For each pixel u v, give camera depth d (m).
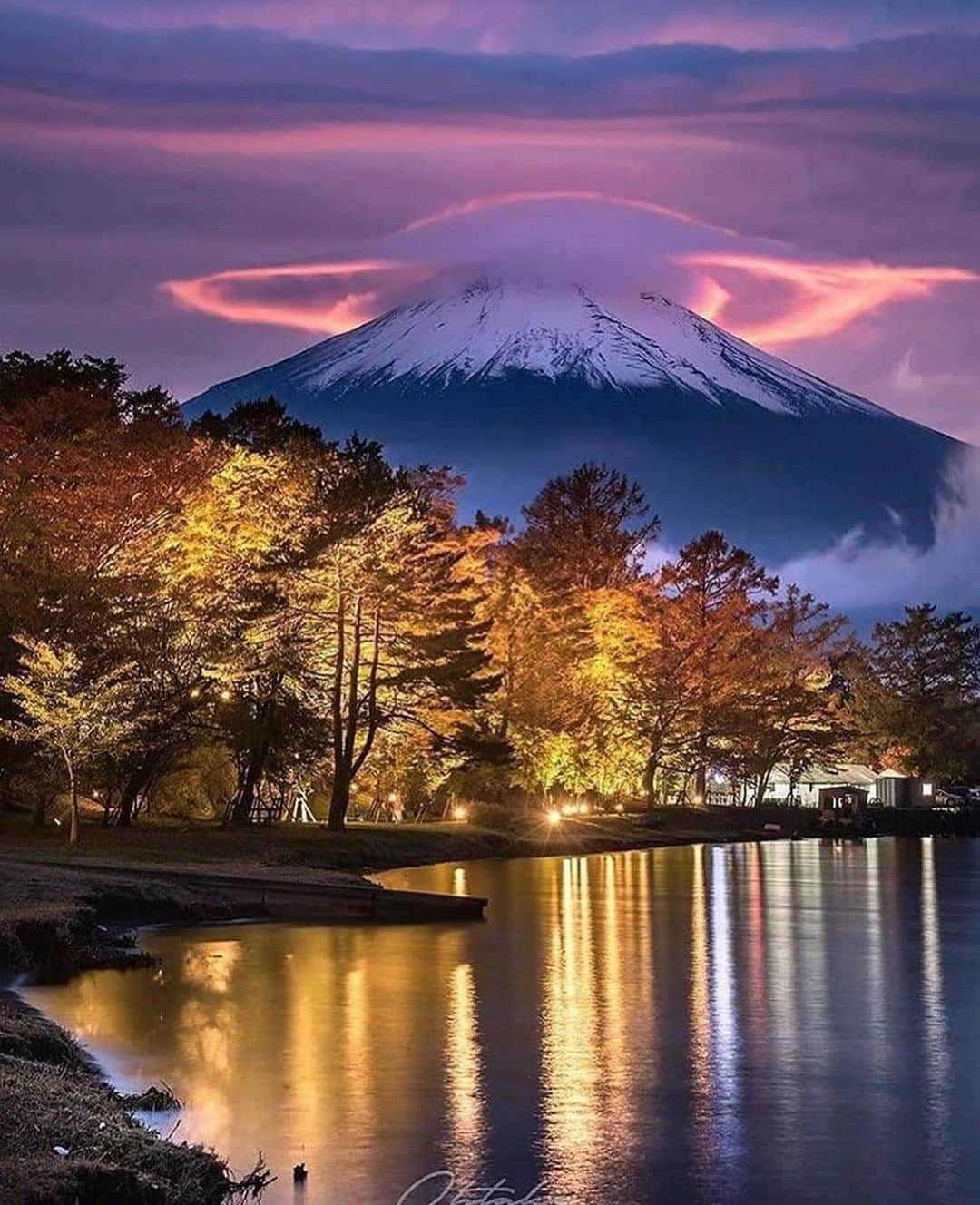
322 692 79.62
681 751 131.12
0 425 64.38
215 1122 22.06
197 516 70.69
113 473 65.31
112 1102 19.66
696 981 35.72
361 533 76.88
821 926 48.53
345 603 78.00
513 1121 22.55
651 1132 22.19
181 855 58.72
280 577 74.12
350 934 43.72
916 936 45.59
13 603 62.91
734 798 153.75
